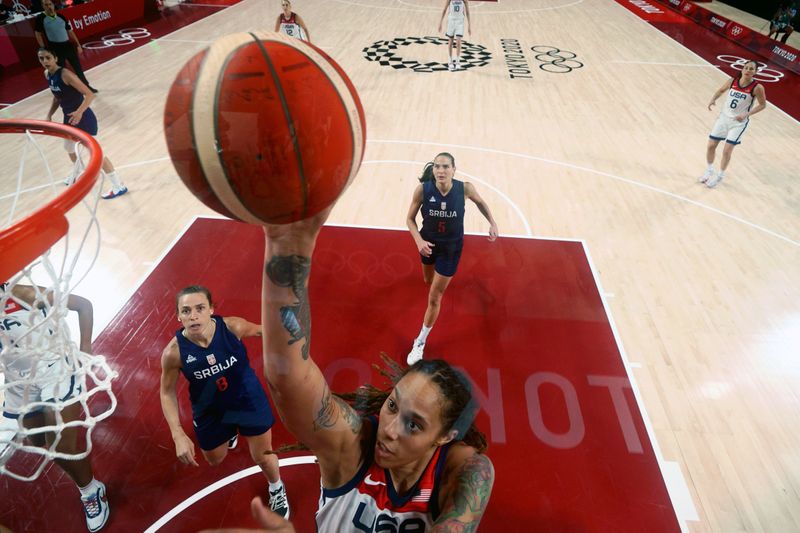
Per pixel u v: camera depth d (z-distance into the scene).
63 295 1.91
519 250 4.32
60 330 1.94
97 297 3.63
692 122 7.08
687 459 2.70
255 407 2.15
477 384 3.03
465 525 0.81
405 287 3.79
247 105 0.60
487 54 9.76
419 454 0.86
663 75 8.98
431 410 0.83
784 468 2.68
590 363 3.24
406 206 4.91
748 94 4.89
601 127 6.85
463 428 0.89
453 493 0.87
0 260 1.08
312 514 2.37
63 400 2.06
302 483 2.49
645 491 2.53
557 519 2.38
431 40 10.47
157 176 5.17
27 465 2.54
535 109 7.36
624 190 5.36
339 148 0.67
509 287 3.87
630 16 13.30
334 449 0.89
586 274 4.07
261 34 0.68
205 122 0.61
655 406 2.99
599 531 2.35
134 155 5.53
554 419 2.85
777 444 2.81
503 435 2.74
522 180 5.48
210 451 2.29
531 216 4.84
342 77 0.72
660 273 4.14
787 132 6.90
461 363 3.17
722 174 5.37
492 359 3.21
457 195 2.79
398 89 7.82
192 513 2.38
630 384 3.11
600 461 2.65
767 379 3.21
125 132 5.99
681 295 3.90
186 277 3.85
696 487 2.56
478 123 6.82
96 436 2.69
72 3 9.40
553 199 5.15
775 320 3.70
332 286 3.78
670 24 12.64
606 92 8.11
